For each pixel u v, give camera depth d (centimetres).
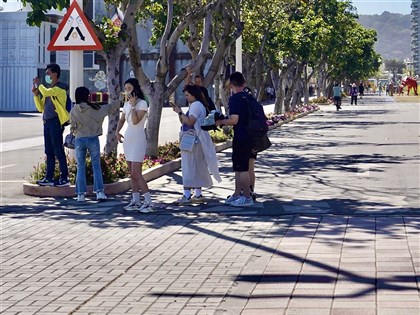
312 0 4691
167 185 1587
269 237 1016
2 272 854
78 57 1541
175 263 881
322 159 2120
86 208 1300
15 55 5862
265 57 3725
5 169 1938
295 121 4312
